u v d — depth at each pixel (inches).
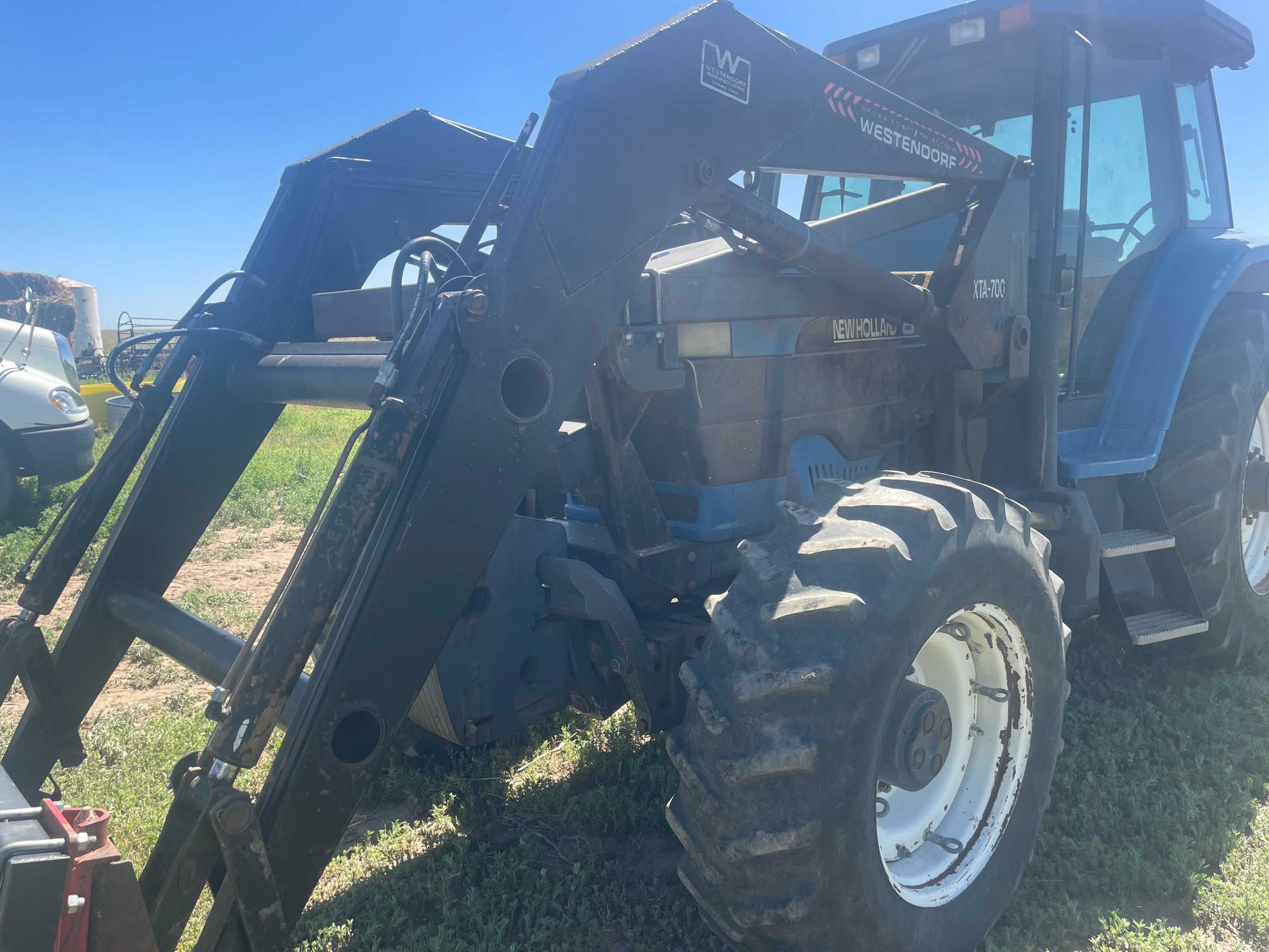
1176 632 141.3
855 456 122.0
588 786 125.0
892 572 80.5
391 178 120.6
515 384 76.5
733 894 76.9
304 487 339.9
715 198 87.7
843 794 75.6
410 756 126.0
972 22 134.5
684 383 100.7
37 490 326.6
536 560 106.6
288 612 66.0
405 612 70.8
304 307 115.3
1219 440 144.3
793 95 91.7
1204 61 167.3
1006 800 97.4
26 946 51.1
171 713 148.6
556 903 97.3
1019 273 124.4
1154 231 157.6
